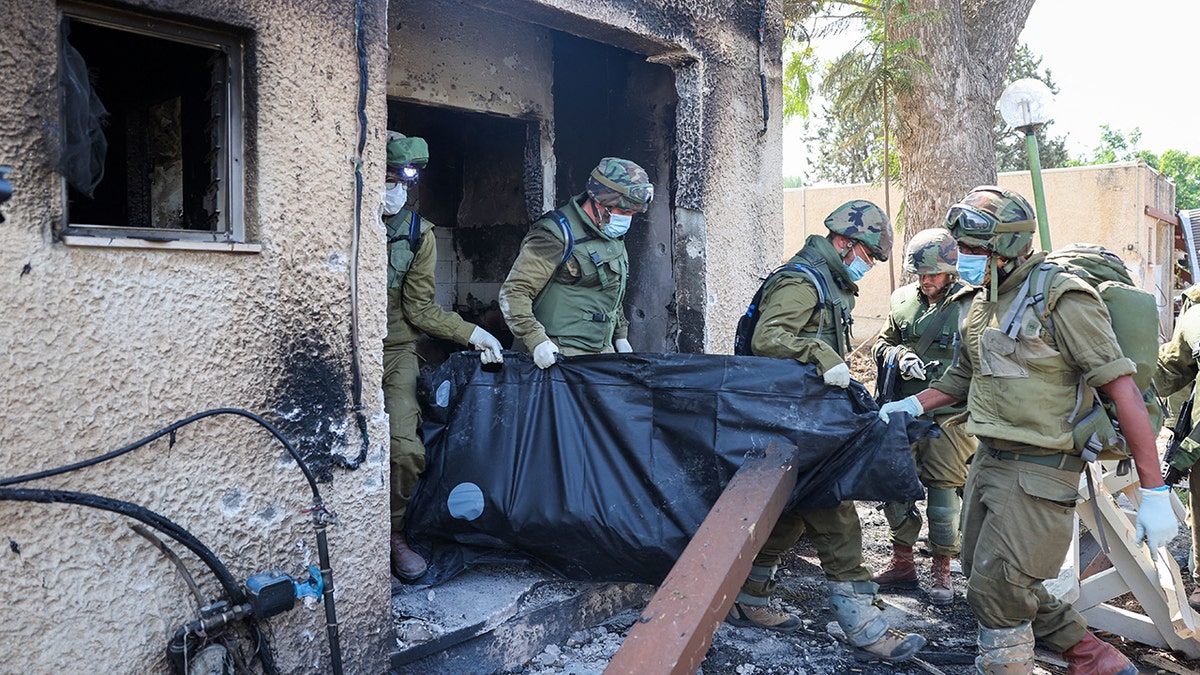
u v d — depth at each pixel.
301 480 2.47
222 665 2.26
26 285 1.95
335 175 2.51
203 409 2.26
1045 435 2.64
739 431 3.04
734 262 4.45
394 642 2.75
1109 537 3.52
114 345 2.09
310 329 2.47
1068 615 2.96
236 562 2.35
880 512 5.36
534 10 3.46
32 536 1.99
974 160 7.12
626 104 4.91
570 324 3.49
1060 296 2.61
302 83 2.41
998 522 2.73
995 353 2.72
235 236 2.35
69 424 2.03
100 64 2.56
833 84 7.65
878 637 3.25
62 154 2.01
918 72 7.10
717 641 3.42
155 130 2.66
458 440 3.23
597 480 3.09
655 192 4.78
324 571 2.38
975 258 2.75
